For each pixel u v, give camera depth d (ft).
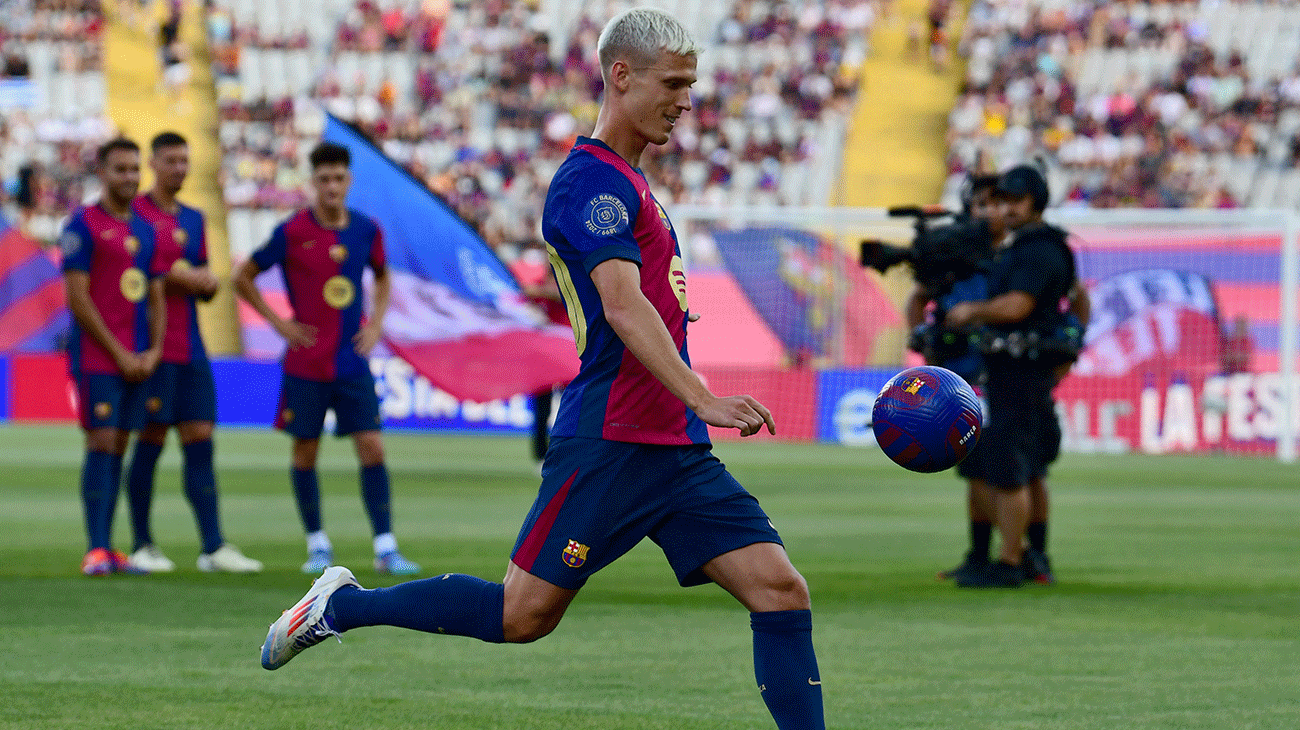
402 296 119.65
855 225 189.67
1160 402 179.93
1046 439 65.26
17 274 215.51
